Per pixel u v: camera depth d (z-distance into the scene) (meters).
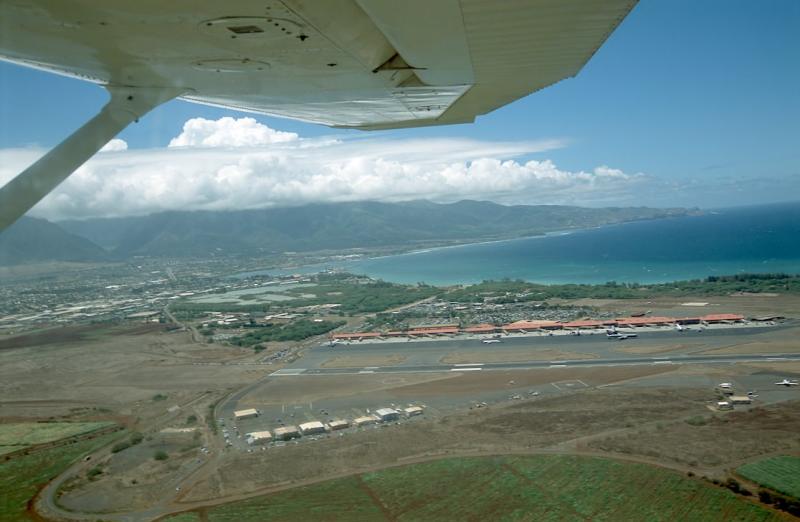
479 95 5.52
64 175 4.34
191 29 3.33
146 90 4.70
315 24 3.31
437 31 3.45
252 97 5.42
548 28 3.44
